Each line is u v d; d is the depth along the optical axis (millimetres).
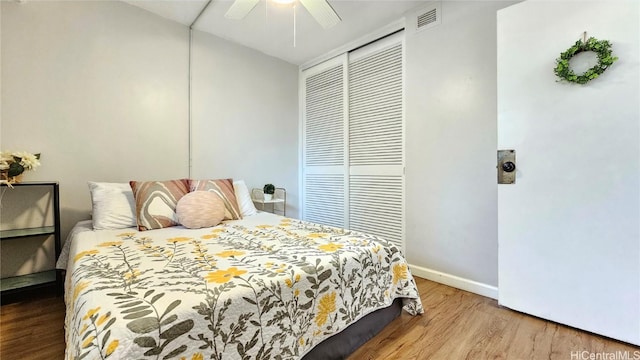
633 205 1435
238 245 1518
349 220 3148
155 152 2525
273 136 3418
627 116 1442
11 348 1373
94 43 2211
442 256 2301
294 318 1125
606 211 1507
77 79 2143
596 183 1532
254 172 3238
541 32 1687
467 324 1660
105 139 2271
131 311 820
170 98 2604
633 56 1421
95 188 2004
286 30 2764
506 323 1674
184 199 2041
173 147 2629
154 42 2504
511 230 1823
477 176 2086
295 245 1518
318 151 3496
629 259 1449
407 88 2510
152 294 920
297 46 3123
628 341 1452
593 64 1528
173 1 2334
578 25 1562
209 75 2848
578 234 1590
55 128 2062
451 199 2236
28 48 1957
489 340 1502
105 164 2275
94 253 1359
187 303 883
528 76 1738
